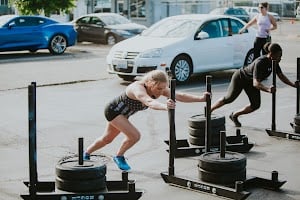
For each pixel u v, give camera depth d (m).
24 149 8.12
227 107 11.15
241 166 6.10
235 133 8.94
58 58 20.73
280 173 6.90
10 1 29.05
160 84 6.27
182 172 6.91
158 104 6.10
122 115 6.66
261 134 8.95
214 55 14.60
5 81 14.84
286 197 6.02
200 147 7.69
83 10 39.59
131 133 6.75
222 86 13.89
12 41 21.05
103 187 5.75
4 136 8.88
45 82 14.66
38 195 5.61
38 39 21.70
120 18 26.81
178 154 7.66
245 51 15.30
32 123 5.57
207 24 14.58
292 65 18.14
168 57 13.58
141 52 13.48
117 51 13.86
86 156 6.89
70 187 5.63
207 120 6.52
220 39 14.73
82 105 11.50
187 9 41.28
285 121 9.88
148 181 6.58
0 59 20.41
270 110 10.89
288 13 45.12
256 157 7.63
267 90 8.59
